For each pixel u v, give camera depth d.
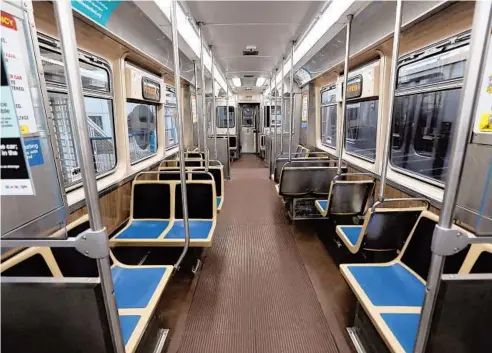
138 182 2.97
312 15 2.95
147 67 3.99
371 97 3.52
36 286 1.02
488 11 0.71
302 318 2.13
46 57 2.08
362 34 3.04
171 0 2.00
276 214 4.43
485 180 1.27
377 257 2.67
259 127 12.14
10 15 0.81
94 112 2.88
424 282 1.82
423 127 2.60
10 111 0.82
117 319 1.06
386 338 1.38
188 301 2.34
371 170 3.43
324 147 5.91
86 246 0.93
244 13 2.86
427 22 2.21
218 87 9.07
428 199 2.20
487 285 0.99
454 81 2.15
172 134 5.75
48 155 0.96
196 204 2.96
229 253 3.15
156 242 2.48
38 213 0.92
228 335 1.98
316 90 6.14
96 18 2.20
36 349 1.10
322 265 2.89
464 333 1.06
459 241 0.90
